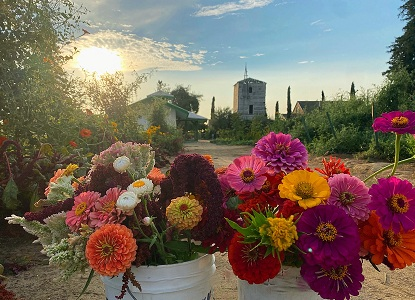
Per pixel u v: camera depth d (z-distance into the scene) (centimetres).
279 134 168
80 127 632
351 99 1695
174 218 149
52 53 512
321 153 1398
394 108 1616
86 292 280
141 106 1448
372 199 142
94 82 923
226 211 160
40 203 180
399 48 2759
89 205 152
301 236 137
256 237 137
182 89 5994
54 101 514
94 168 176
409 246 145
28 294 275
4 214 415
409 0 2695
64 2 516
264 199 155
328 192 143
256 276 143
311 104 5088
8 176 388
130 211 145
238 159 168
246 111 6031
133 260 140
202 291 164
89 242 138
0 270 233
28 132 448
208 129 4778
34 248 369
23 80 443
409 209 143
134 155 181
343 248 135
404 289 299
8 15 432
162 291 152
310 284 142
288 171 161
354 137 1377
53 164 408
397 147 167
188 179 161
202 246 161
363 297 284
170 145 1616
